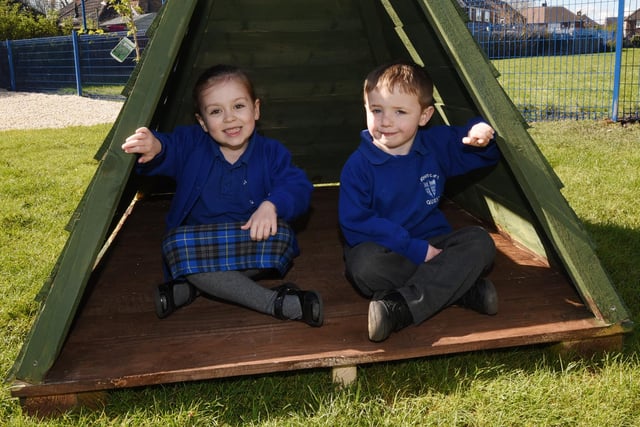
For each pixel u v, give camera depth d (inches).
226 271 93.6
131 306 101.9
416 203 97.4
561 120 321.7
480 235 92.6
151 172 96.3
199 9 124.6
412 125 92.7
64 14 1339.8
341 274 114.8
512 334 87.6
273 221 90.6
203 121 97.4
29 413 80.7
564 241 88.9
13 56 739.4
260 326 92.6
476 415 78.8
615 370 86.9
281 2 140.6
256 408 81.2
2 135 362.9
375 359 83.7
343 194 95.4
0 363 94.2
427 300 88.1
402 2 114.0
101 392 82.7
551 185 87.0
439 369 88.7
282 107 168.7
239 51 150.3
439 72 120.0
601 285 89.8
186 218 103.5
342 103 170.7
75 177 232.5
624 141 255.8
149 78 79.6
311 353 84.3
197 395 84.7
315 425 77.1
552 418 77.9
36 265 137.5
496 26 382.6
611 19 367.6
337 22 148.8
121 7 484.7
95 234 80.0
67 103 568.4
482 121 95.2
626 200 171.5
